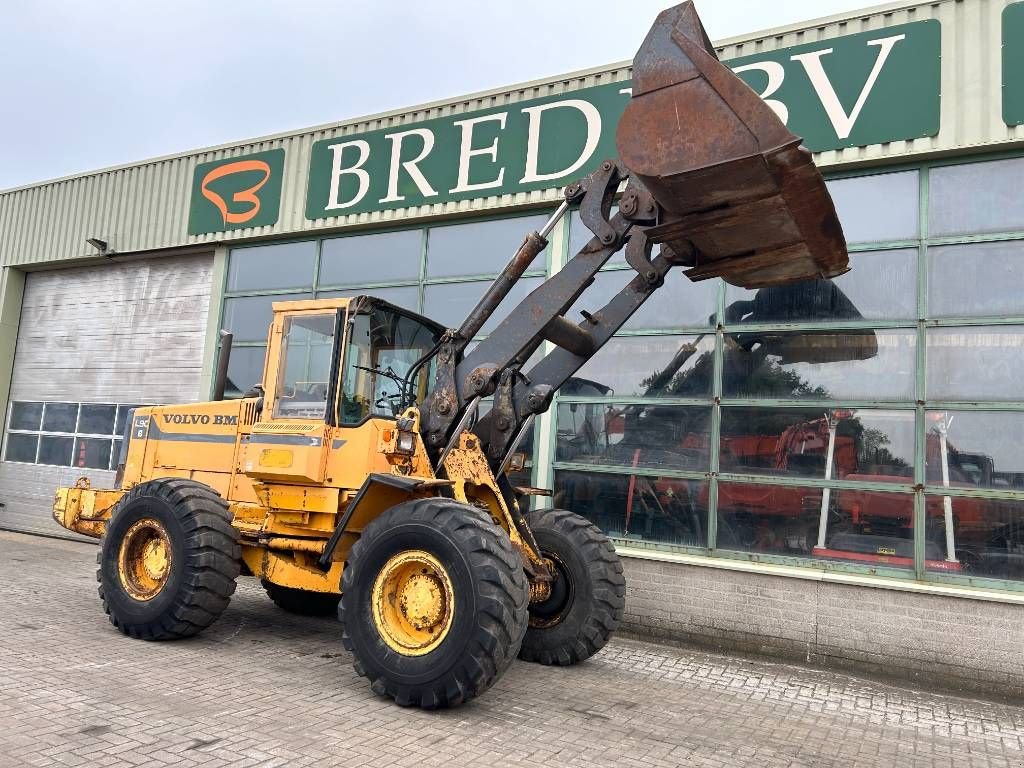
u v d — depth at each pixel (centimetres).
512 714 437
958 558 595
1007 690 555
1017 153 616
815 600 622
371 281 901
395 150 885
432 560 435
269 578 557
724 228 422
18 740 347
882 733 461
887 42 652
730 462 684
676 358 718
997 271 611
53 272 1197
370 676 443
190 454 645
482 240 840
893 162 653
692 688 530
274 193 966
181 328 1052
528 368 782
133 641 548
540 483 756
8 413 1194
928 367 623
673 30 404
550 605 566
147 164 1089
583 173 771
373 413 551
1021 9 611
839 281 663
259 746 360
